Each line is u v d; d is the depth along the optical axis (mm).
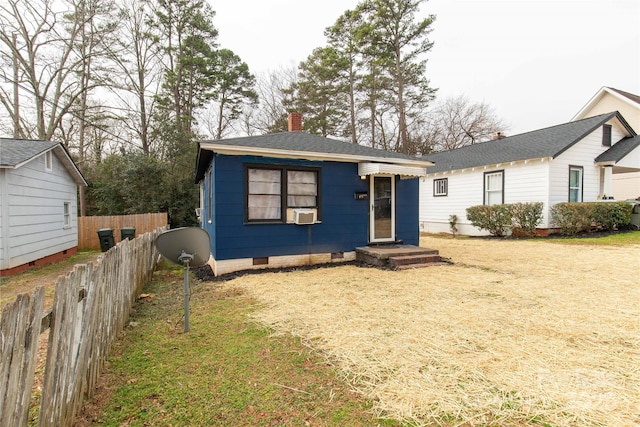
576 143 12703
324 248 8305
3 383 1472
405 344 3391
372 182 8922
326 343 3473
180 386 2711
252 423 2242
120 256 3922
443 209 16578
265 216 7719
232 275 7047
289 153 7582
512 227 12680
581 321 3951
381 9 20500
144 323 4246
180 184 18641
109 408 2426
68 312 2133
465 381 2686
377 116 28719
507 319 4051
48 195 10492
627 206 12633
